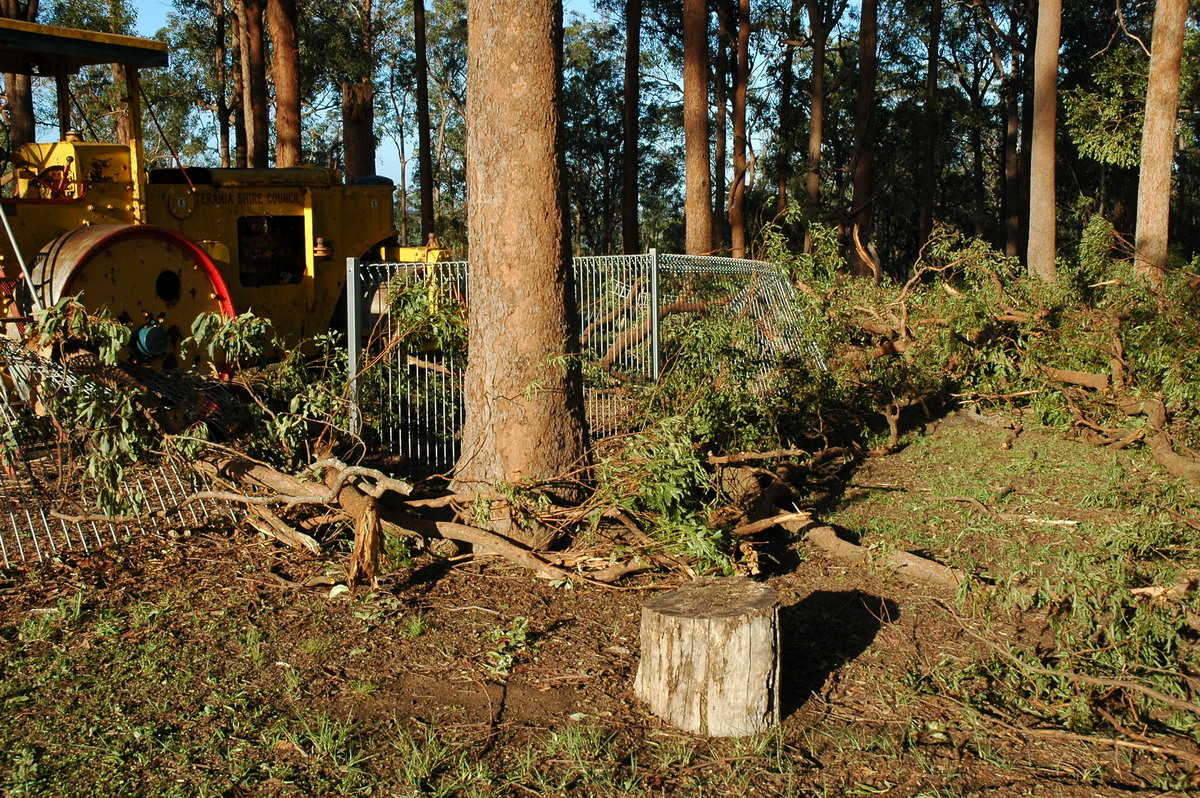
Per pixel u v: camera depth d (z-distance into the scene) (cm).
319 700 427
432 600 548
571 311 632
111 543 611
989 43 4022
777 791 365
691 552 550
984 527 701
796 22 3222
